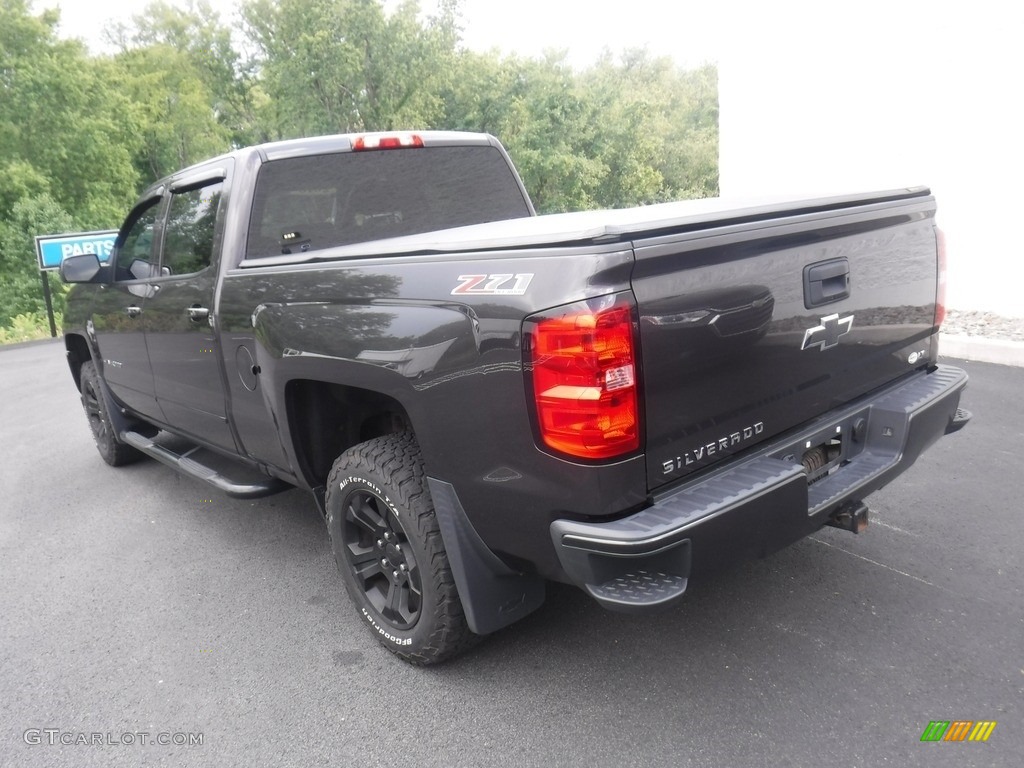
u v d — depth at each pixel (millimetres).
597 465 2023
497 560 2453
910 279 2877
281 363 2943
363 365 2549
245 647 3084
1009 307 7504
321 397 3105
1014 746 2230
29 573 3896
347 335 2607
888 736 2301
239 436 3604
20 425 7273
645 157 63688
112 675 2953
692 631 2916
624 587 2098
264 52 52594
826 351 2549
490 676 2746
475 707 2592
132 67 56438
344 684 2785
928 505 3807
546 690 2645
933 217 2988
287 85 47312
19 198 38562
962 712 2381
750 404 2338
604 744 2365
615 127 59781
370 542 2959
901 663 2631
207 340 3516
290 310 2877
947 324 7410
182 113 56469
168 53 57844
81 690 2867
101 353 4898
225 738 2541
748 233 2227
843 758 2229
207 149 58781
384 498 2664
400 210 3908
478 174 4254
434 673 2795
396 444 2715
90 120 43188
